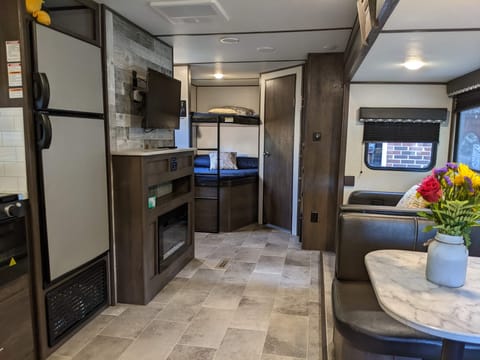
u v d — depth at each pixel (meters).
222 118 5.01
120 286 2.94
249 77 5.81
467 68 3.30
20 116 2.01
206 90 6.61
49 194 2.15
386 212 2.50
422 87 4.13
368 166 4.33
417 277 1.62
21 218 1.99
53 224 2.20
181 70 4.97
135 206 2.82
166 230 3.29
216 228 5.12
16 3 1.94
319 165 4.31
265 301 3.01
